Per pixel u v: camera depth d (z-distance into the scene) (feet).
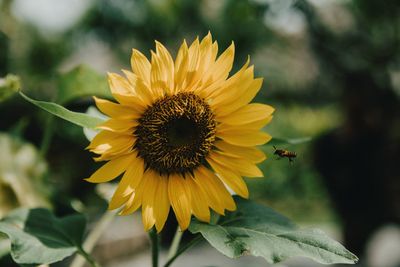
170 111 5.79
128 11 28.37
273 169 39.11
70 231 6.23
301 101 31.86
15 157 8.11
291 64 30.25
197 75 5.77
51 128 8.26
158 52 5.57
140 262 29.12
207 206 5.78
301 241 5.26
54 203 7.93
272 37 26.08
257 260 26.99
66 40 33.96
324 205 39.91
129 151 5.74
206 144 5.91
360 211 19.44
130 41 29.14
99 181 5.48
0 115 28.84
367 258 20.17
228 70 5.76
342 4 21.09
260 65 29.09
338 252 5.12
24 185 7.95
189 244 5.80
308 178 38.68
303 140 6.47
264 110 5.82
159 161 5.87
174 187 5.89
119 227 30.12
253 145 5.82
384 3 19.83
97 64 35.73
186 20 26.89
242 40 24.38
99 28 29.37
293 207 40.19
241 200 6.17
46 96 32.22
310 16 20.04
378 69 19.99
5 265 6.51
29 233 5.93
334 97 31.09
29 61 33.83
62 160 28.58
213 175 5.98
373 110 18.56
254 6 20.40
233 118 5.89
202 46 5.67
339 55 20.24
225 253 5.11
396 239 27.37
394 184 18.85
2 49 32.71
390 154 18.66
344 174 19.27
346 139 19.04
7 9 31.91
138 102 5.64
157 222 5.67
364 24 20.80
